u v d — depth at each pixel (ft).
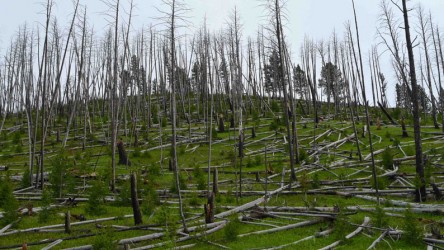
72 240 39.91
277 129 116.98
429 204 48.55
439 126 118.32
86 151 93.35
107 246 33.76
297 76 219.61
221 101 174.81
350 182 64.23
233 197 57.26
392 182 63.36
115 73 82.89
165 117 145.07
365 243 36.76
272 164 81.05
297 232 41.50
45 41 74.23
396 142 87.25
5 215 44.21
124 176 72.28
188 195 58.65
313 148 91.81
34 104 153.38
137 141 104.63
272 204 53.36
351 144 98.32
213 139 109.29
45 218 46.60
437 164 69.82
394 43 100.37
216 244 37.42
